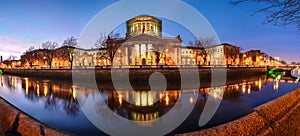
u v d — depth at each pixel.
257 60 93.88
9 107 10.76
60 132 7.02
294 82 34.53
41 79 44.66
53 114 13.12
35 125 7.66
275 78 44.38
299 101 11.92
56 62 71.69
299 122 8.77
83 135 9.38
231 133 6.43
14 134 7.49
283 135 7.34
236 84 31.44
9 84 34.00
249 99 18.03
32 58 82.31
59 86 30.12
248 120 7.53
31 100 18.72
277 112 9.33
